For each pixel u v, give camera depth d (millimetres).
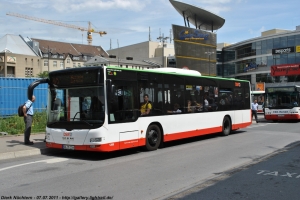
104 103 9664
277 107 25688
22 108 11688
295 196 5996
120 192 6305
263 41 71812
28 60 91625
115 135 9922
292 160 9484
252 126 21969
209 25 55062
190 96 13586
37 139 13242
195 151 11484
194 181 7184
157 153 11078
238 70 79312
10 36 93188
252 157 10172
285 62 68000
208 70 48031
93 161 9719
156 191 6371
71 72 10227
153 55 86562
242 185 6773
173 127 12523
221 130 15719
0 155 9992
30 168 8703
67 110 10195
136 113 10820
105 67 9828
